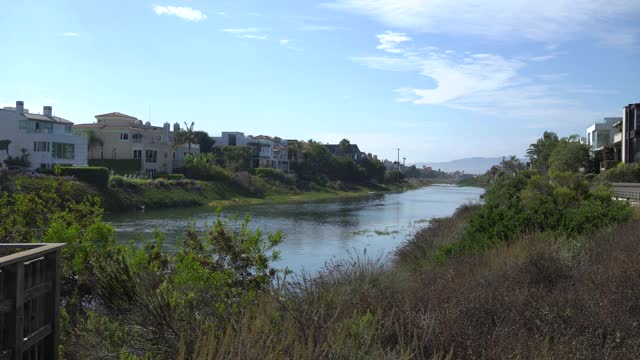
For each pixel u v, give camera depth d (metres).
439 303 6.34
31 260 3.73
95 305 7.43
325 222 43.12
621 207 16.05
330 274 7.84
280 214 51.56
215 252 8.44
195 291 7.06
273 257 8.66
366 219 46.16
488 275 8.51
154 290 6.96
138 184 57.06
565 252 9.74
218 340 5.04
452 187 183.12
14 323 3.50
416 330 5.27
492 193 45.19
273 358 4.27
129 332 6.08
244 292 7.62
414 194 110.00
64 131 67.75
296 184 94.19
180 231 32.91
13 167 53.75
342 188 109.50
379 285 7.38
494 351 5.08
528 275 8.54
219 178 75.25
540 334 5.77
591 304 6.39
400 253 19.28
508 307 6.44
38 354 3.94
